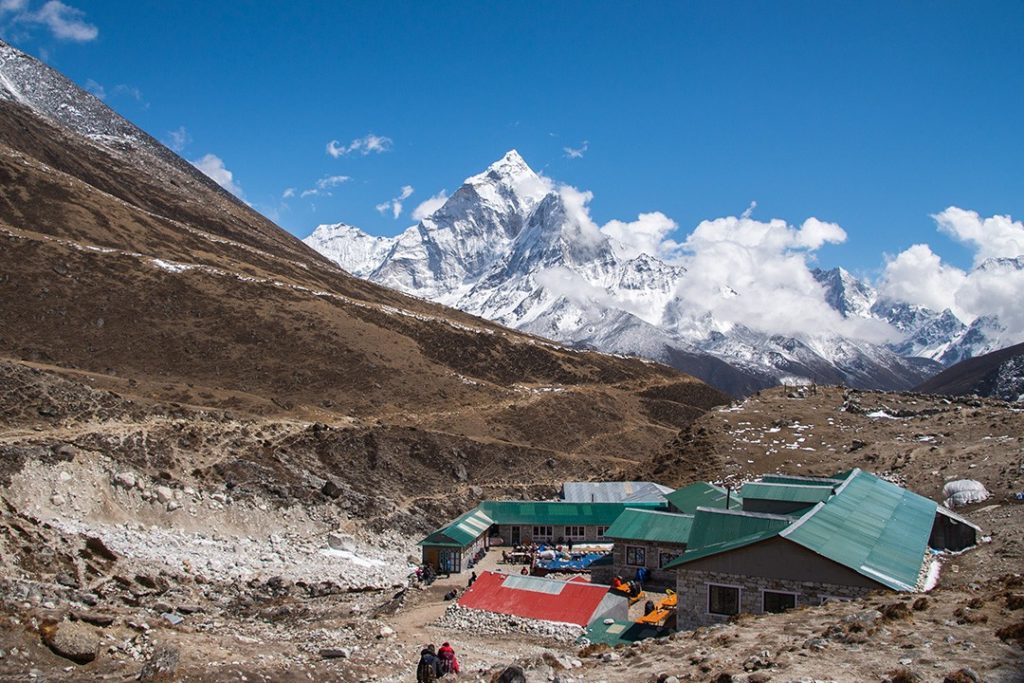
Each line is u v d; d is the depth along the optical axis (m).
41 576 51.22
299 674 32.81
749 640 29.42
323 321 164.62
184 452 91.62
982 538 54.00
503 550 82.25
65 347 127.25
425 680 31.12
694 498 75.25
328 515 91.62
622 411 178.25
